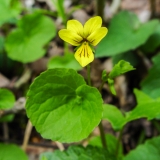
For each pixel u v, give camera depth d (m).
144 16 0.36
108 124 0.30
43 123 0.20
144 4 0.37
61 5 0.29
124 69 0.19
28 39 0.31
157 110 0.21
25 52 0.31
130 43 0.29
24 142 0.29
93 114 0.20
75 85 0.20
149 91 0.29
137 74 0.32
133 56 0.32
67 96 0.21
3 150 0.25
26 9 0.33
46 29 0.31
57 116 0.20
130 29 0.31
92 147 0.23
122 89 0.32
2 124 0.30
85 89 0.20
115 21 0.31
